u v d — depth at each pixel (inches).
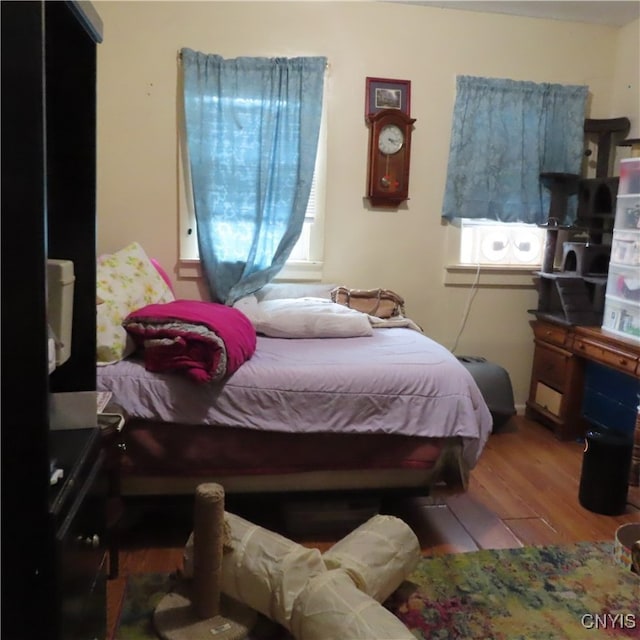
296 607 66.1
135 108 126.9
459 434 90.2
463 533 96.2
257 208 128.3
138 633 71.6
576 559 89.1
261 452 89.9
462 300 146.8
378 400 90.2
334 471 92.7
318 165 135.6
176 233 131.9
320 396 89.0
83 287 60.1
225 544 72.4
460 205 139.6
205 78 124.6
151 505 90.9
